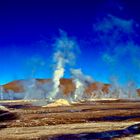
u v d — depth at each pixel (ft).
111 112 219.20
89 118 177.99
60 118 180.24
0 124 156.35
